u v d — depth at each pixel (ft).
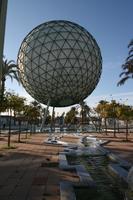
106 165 55.98
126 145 98.68
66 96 212.43
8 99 87.56
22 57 206.39
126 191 16.70
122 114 140.87
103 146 93.50
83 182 33.86
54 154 67.51
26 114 156.97
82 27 213.46
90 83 210.79
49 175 40.57
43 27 205.67
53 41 195.93
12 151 73.05
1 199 27.84
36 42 199.21
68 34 198.80
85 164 57.98
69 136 159.94
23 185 34.01
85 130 281.95
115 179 39.86
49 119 315.17
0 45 12.59
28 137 141.69
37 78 202.28
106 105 183.42
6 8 12.92
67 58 196.03
